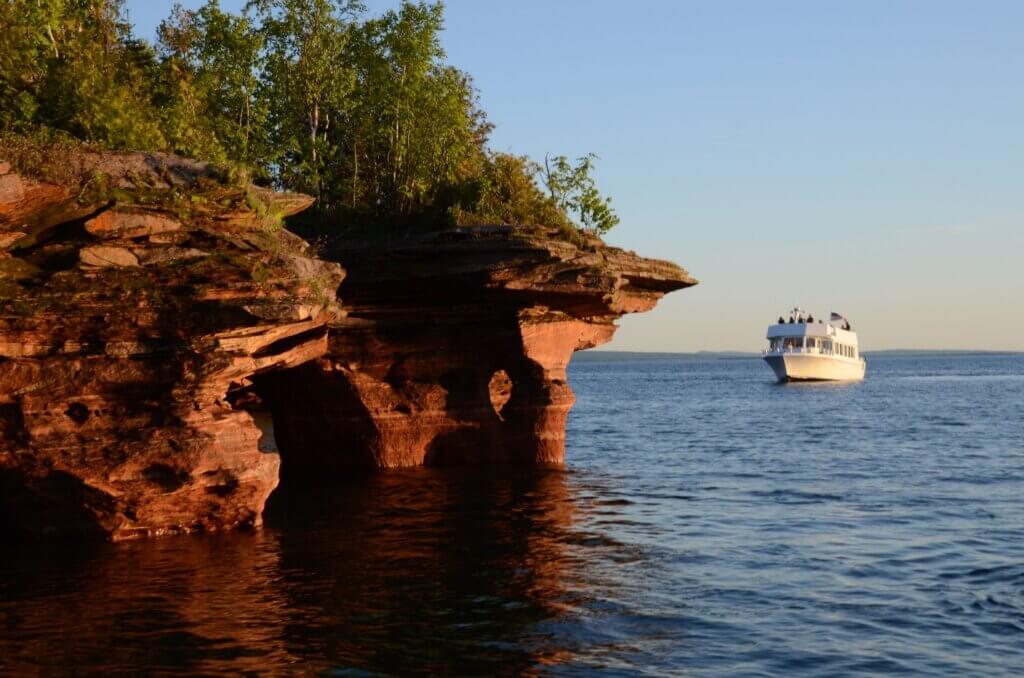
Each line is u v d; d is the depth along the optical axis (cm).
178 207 2359
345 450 3903
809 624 1781
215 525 2500
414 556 2278
